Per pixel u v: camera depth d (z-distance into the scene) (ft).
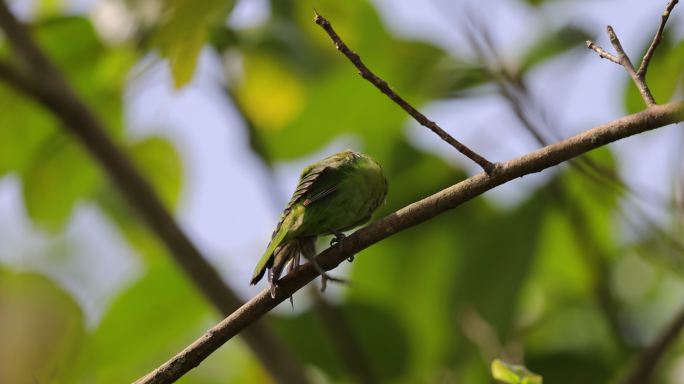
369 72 21.95
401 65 36.35
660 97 33.32
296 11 37.14
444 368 35.73
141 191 35.32
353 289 38.50
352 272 39.01
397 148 37.99
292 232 26.73
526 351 36.40
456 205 22.79
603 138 21.49
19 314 32.78
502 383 29.71
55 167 39.86
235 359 41.01
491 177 22.21
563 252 38.34
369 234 23.70
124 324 36.96
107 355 36.65
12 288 32.86
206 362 40.86
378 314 36.09
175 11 26.71
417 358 36.11
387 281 38.83
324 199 27.37
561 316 37.37
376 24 36.94
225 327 23.12
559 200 35.76
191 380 40.55
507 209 35.94
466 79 34.50
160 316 37.22
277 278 24.47
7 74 33.96
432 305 36.60
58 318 33.27
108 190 42.52
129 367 38.09
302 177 28.40
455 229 38.63
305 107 36.99
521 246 34.96
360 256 38.88
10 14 35.24
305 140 37.91
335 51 37.14
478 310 34.58
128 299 36.81
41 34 36.17
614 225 38.32
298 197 26.78
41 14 40.50
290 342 36.81
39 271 33.45
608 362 35.88
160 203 35.53
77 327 33.50
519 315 36.27
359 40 37.01
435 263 38.40
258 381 39.63
